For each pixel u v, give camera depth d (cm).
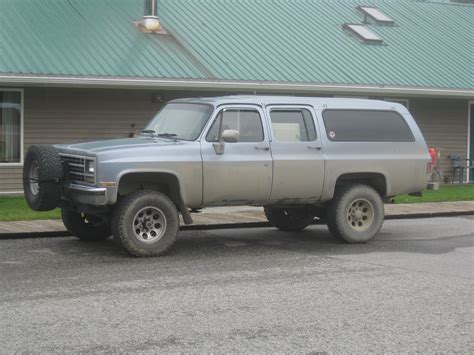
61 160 939
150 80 1612
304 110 1030
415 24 2316
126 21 1864
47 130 1644
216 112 967
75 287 740
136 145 918
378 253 976
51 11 1816
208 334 575
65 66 1566
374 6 2384
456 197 1698
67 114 1661
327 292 728
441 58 2092
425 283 777
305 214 1151
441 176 2092
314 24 2130
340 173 1038
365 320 621
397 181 1088
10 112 1611
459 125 2142
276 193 1000
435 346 550
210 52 1802
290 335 574
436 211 1447
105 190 882
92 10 1878
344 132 1053
